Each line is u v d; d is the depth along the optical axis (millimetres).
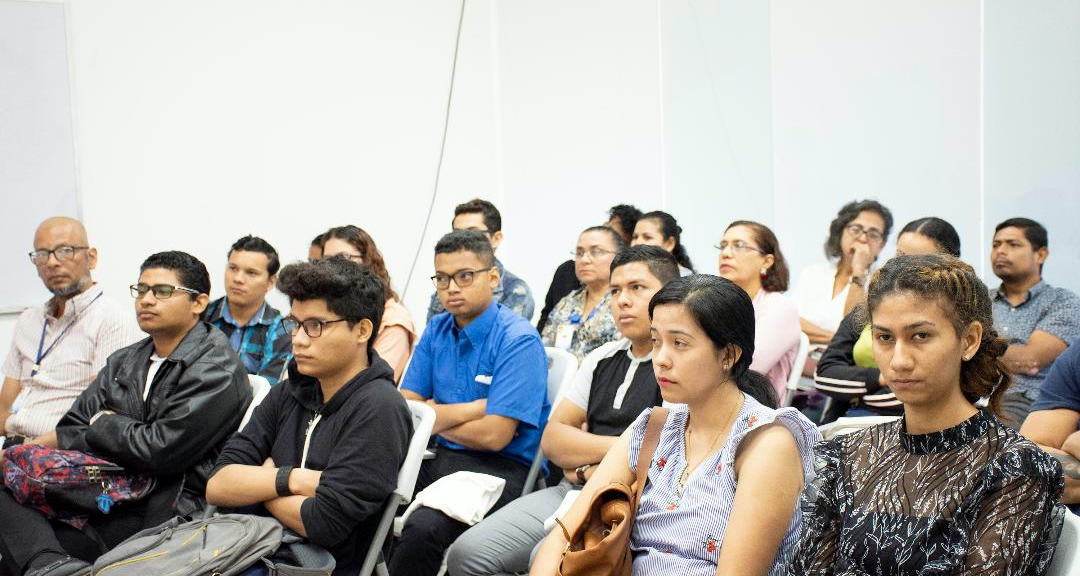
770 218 4453
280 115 5383
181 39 5113
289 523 2258
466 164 5969
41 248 3619
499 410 2855
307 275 2322
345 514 2209
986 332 1490
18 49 4715
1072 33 3199
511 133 5965
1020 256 3123
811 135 4242
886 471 1548
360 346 2406
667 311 1823
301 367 2352
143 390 2803
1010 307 3172
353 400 2338
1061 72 3246
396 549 2602
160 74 5066
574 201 5582
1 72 4691
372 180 5660
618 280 2568
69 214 4855
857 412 3090
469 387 3027
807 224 4305
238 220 5285
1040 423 2291
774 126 4402
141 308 2770
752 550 1647
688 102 4824
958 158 3658
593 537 1826
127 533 2633
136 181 5023
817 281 3994
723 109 4645
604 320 3703
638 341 2576
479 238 3029
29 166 4762
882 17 3900
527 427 2926
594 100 5391
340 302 2332
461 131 5945
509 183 6027
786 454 1724
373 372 2391
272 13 5348
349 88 5574
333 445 2330
